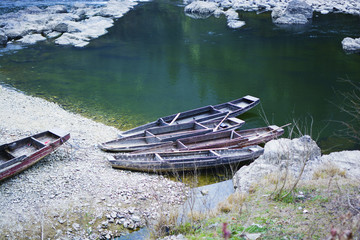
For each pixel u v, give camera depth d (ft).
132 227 36.58
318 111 71.41
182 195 42.93
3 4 176.14
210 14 162.20
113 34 131.34
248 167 46.75
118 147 52.21
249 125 66.18
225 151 52.75
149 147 53.21
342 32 126.52
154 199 41.42
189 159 47.96
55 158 48.55
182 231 32.27
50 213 37.35
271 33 127.95
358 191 33.73
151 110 71.61
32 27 131.54
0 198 39.37
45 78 88.33
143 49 113.80
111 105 73.51
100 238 34.94
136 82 87.10
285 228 28.25
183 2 192.65
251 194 38.37
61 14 148.25
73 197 40.22
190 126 60.59
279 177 39.65
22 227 35.22
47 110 67.41
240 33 129.49
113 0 182.39
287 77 89.61
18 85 82.69
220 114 64.34
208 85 85.15
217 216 34.65
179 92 81.20
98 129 60.34
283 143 47.85
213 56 106.22
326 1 169.07
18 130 55.93
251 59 102.83
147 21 150.20
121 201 40.34
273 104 74.79
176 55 107.55
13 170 42.57
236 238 27.43
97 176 45.01
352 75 90.27
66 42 120.47
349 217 24.54
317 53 107.04
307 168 43.29
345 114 69.92
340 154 46.96
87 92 80.28
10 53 109.09
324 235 26.03
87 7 171.73
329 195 33.47
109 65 99.14
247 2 172.76
